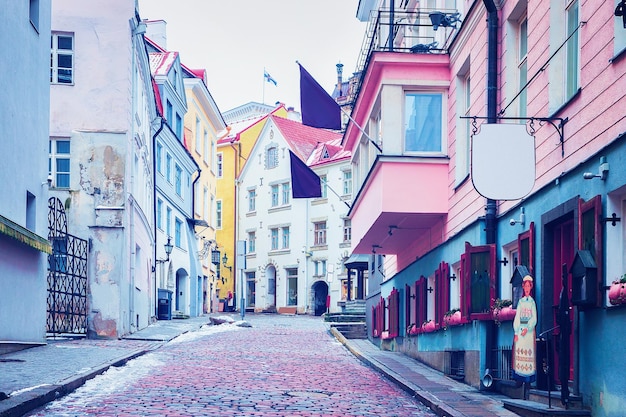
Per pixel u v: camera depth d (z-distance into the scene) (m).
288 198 62.69
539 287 11.51
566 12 11.45
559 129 10.99
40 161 18.27
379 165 17.38
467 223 15.42
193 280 47.22
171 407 10.51
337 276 57.75
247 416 10.09
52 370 13.21
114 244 22.80
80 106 24.86
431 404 11.61
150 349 19.47
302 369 16.55
